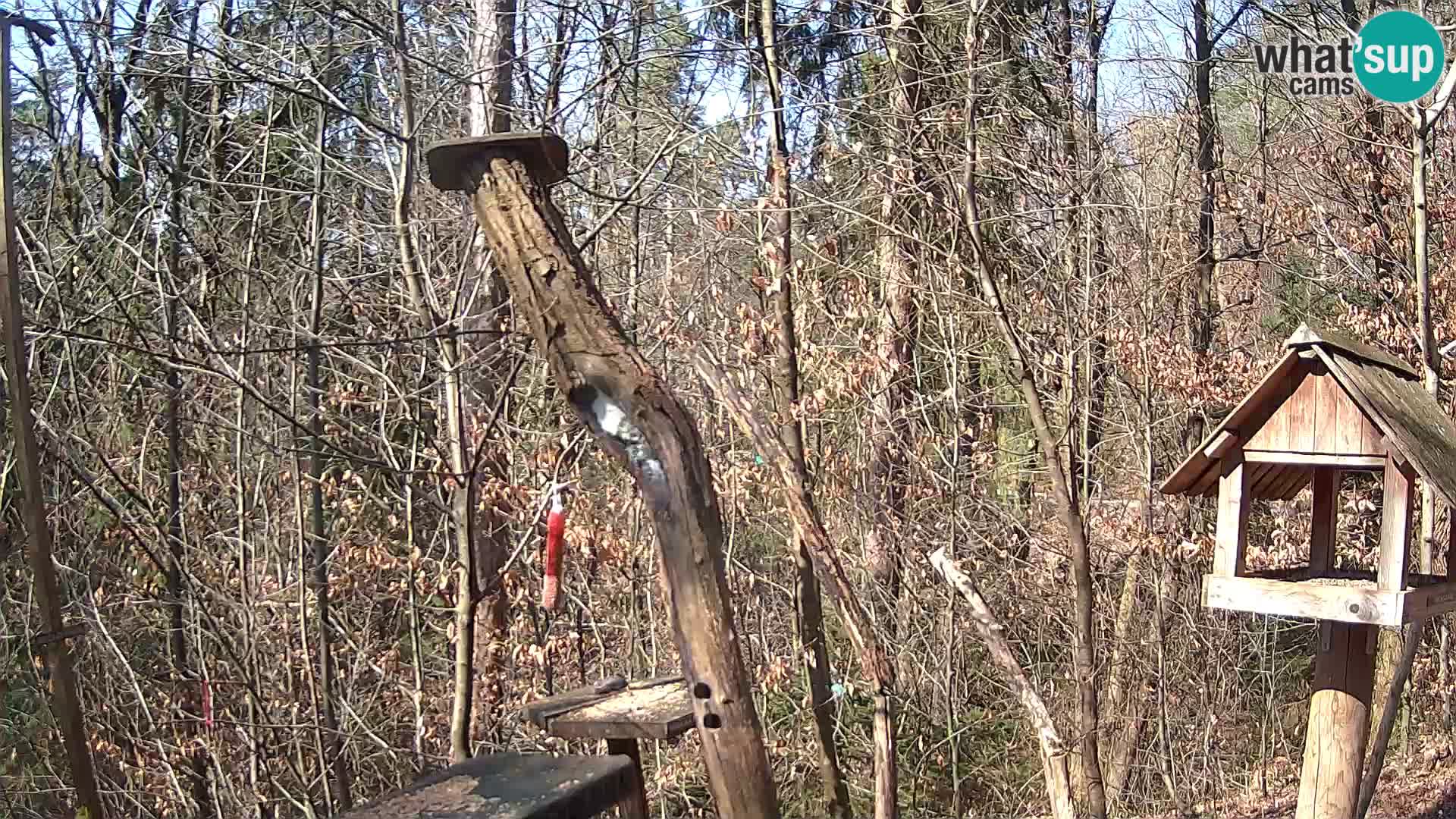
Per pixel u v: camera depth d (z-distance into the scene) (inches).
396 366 319.6
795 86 332.5
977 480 415.2
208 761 352.5
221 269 342.6
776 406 328.2
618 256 343.6
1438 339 411.8
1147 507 406.9
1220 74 503.2
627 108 287.6
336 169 289.7
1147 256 436.1
